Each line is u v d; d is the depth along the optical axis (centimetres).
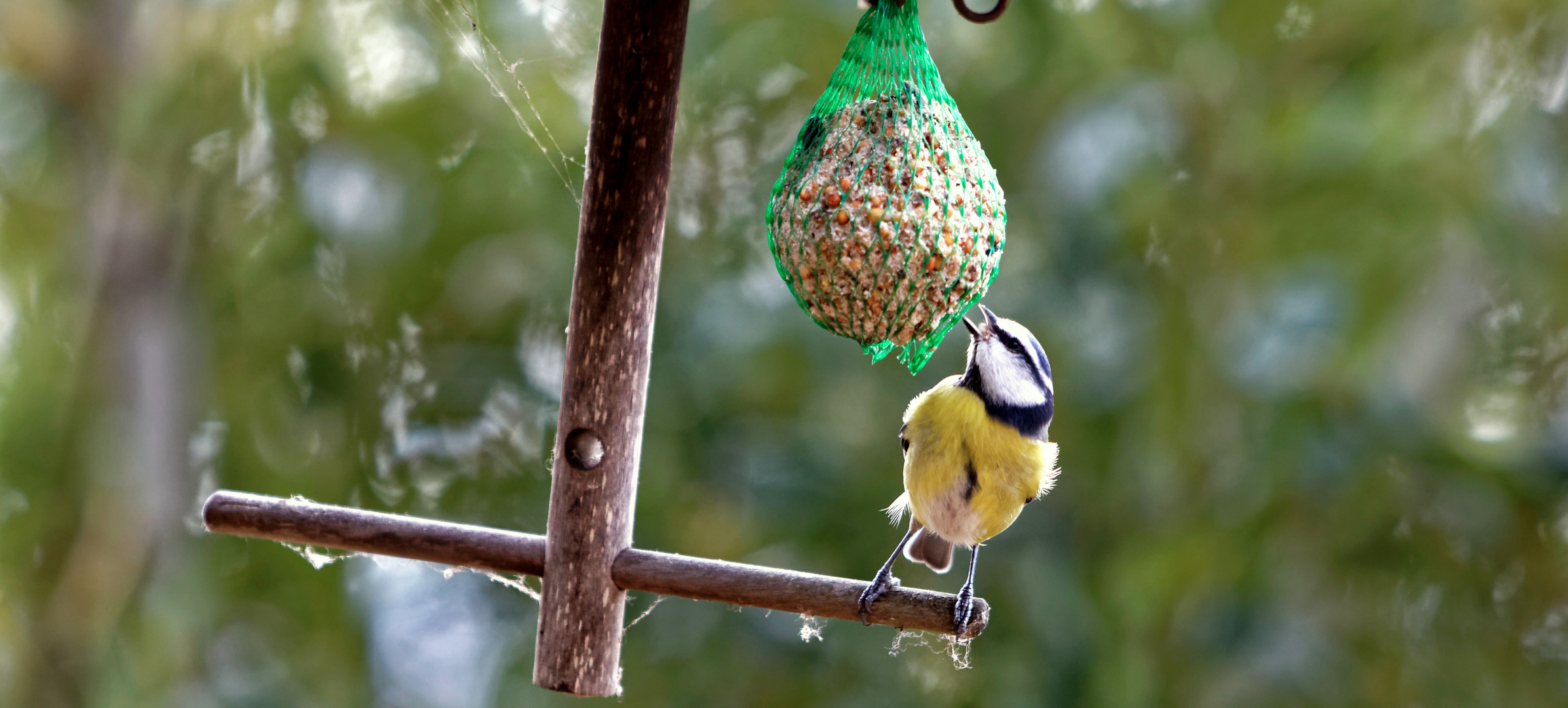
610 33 561
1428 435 1084
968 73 1149
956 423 664
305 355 1159
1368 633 1117
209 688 1185
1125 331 1144
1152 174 1112
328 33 1126
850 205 569
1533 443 1102
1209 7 1086
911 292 575
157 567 1256
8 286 1261
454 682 1227
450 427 1191
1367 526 1091
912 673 1166
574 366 585
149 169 1203
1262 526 1082
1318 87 1115
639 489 1146
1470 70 1102
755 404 1168
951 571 1168
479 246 1162
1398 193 1065
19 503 1234
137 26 1263
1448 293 1145
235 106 1169
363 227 1138
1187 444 1077
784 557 1179
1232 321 1109
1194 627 1110
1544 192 1086
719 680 1180
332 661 1163
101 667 1188
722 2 1149
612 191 570
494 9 1105
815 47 1119
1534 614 1106
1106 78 1117
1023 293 1156
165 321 1270
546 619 589
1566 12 1065
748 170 1216
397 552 600
